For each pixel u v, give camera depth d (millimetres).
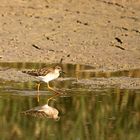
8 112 15055
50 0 26062
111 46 21531
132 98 16156
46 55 20281
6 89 16641
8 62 19359
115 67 19250
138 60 20109
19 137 13375
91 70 18828
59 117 14773
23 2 25672
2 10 24625
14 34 22234
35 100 15891
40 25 23344
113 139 13453
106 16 24828
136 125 14344
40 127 14039
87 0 26297
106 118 14750
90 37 22375
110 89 16828
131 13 25438
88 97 16156
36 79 17484
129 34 22938
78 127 14062
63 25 23469
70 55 20375
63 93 16484
